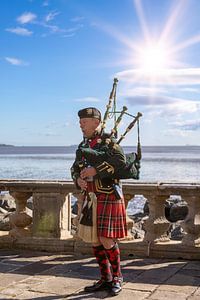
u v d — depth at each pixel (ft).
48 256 20.40
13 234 21.95
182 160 355.36
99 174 14.84
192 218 19.66
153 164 264.52
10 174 159.74
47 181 21.66
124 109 15.46
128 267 18.35
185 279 16.65
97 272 17.76
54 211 21.38
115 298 14.70
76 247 20.93
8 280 16.71
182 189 19.70
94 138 15.39
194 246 19.51
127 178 15.19
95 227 15.14
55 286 15.99
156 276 17.04
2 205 48.80
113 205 15.19
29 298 14.75
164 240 20.35
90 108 15.43
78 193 20.95
